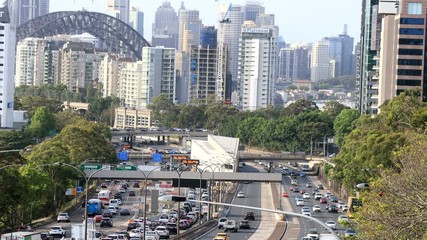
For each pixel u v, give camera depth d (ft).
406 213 481.87
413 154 536.01
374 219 494.18
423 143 559.38
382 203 529.86
